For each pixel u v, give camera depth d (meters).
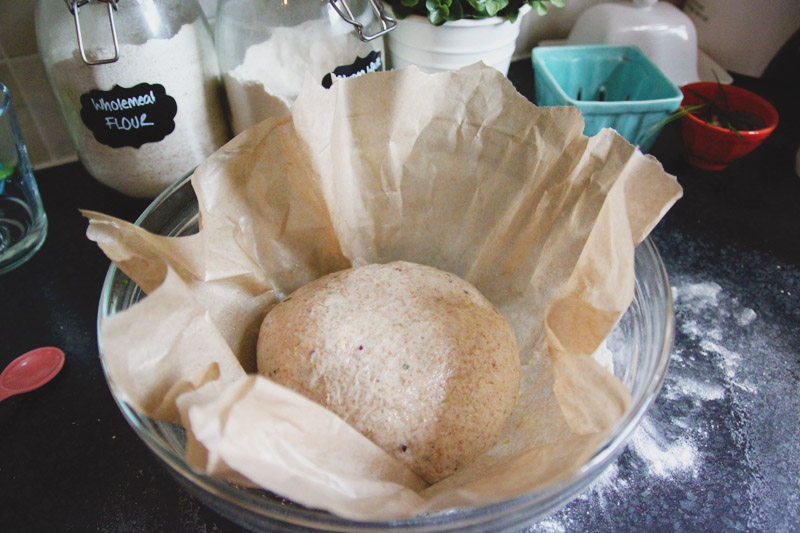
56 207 0.51
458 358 0.34
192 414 0.22
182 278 0.34
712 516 0.35
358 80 0.35
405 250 0.42
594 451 0.26
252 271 0.38
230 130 0.49
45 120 0.52
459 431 0.33
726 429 0.38
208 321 0.29
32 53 0.48
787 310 0.45
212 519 0.34
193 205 0.41
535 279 0.38
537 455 0.29
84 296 0.45
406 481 0.31
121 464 0.36
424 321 0.35
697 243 0.50
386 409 0.32
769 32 0.61
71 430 0.38
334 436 0.27
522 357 0.38
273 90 0.44
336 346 0.34
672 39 0.59
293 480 0.24
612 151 0.33
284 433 0.25
